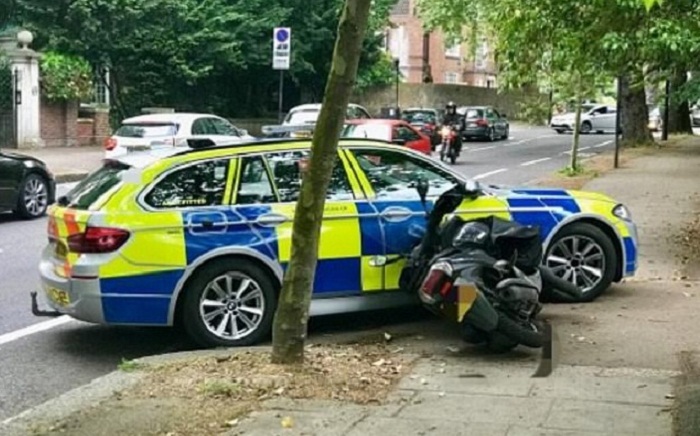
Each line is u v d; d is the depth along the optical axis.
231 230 8.09
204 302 8.05
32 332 8.95
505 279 7.52
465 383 6.72
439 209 8.26
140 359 7.66
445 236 8.06
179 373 7.00
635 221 15.99
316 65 43.72
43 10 32.66
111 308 7.84
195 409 6.20
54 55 31.61
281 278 8.21
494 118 43.81
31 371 7.76
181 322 8.15
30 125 29.58
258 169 8.38
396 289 8.55
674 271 11.49
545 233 9.19
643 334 8.11
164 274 7.90
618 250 9.53
